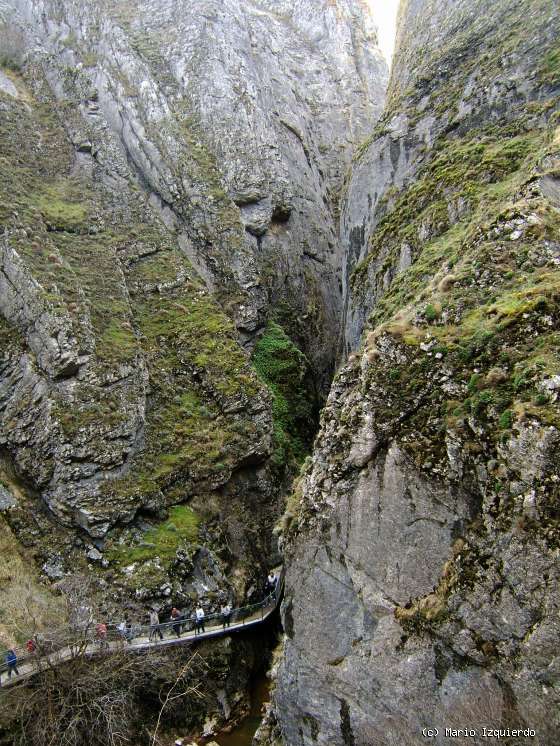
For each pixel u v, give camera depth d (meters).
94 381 28.19
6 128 37.28
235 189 42.16
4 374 28.33
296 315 42.03
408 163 30.97
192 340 33.47
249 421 31.61
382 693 14.23
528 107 24.53
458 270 16.03
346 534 15.82
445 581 13.36
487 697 12.16
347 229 35.69
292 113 51.84
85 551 25.36
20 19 45.91
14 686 18.73
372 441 15.28
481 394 13.24
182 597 24.80
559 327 13.14
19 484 26.62
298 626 16.84
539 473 11.82
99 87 43.34
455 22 35.53
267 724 19.16
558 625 11.23
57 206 35.31
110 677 20.03
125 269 35.47
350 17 64.31
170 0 51.16
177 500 28.12
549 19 26.38
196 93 45.34
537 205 15.95
